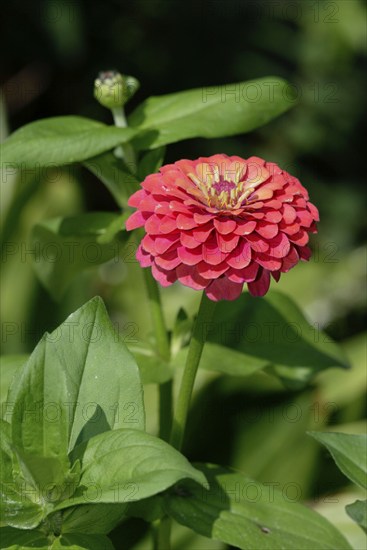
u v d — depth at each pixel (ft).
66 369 2.67
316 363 3.07
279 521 2.79
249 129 2.95
